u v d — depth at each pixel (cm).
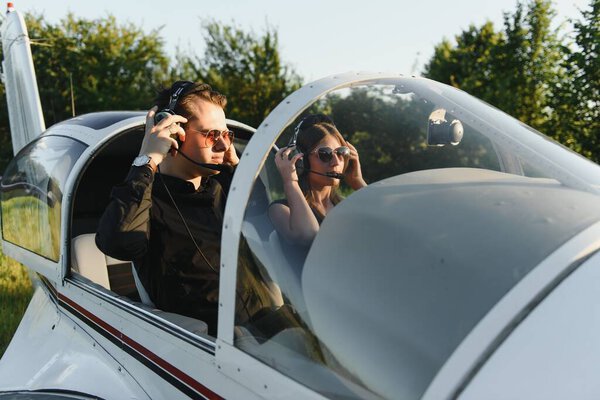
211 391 137
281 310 118
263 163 125
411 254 104
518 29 1053
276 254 126
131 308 177
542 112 841
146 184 173
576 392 83
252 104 1638
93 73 1692
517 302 90
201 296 184
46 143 277
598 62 602
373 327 101
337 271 112
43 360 214
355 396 100
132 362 174
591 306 90
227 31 1655
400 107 150
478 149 142
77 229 303
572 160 130
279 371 114
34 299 272
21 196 279
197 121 184
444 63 1469
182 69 1755
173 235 187
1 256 535
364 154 151
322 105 144
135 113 274
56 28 1709
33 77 396
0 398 181
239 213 124
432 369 91
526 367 85
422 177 126
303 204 137
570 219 103
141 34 1800
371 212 114
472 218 106
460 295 95
